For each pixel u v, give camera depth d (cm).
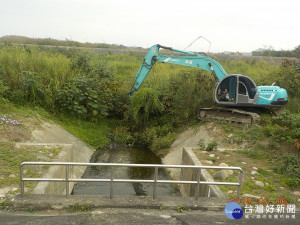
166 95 1383
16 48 1483
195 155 828
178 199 546
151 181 536
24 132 923
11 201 500
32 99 1179
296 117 880
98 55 2316
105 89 1415
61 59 1491
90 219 470
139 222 467
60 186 716
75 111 1265
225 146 970
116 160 1076
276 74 1599
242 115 1130
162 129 1305
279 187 632
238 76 1133
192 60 1207
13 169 648
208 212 518
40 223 450
